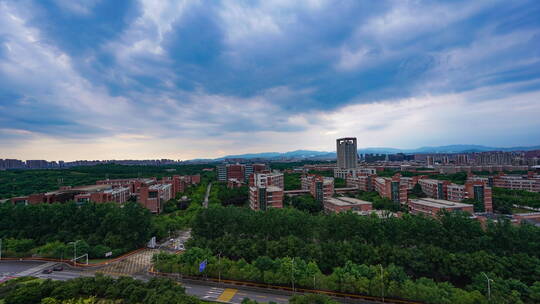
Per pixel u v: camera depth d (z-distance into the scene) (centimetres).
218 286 6438
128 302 4947
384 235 7331
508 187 17300
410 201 12625
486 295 5225
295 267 6131
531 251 6275
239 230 8350
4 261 7950
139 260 8200
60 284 5338
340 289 5778
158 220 11125
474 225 6944
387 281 5584
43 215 9312
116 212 9394
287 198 15562
